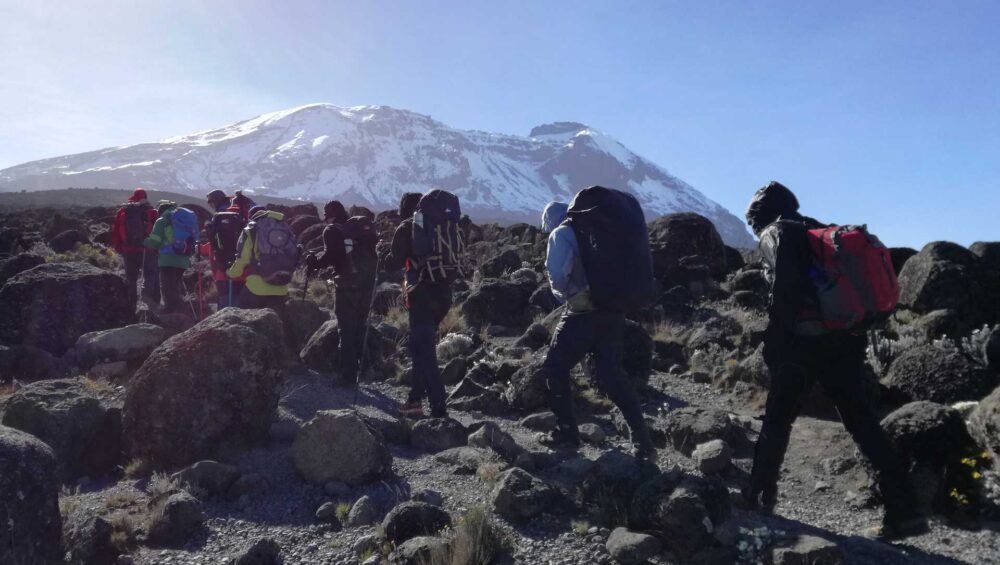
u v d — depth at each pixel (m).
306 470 4.88
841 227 4.15
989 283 8.50
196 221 9.93
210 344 5.41
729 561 3.69
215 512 4.45
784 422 4.38
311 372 7.58
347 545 3.98
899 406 6.24
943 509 4.50
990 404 4.71
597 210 4.95
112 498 4.58
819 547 3.53
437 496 4.54
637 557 3.68
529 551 3.88
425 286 6.04
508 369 7.29
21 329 8.13
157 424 5.20
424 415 6.27
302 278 11.77
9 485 3.49
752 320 9.02
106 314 8.52
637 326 7.60
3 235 15.57
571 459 5.14
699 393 7.30
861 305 3.99
